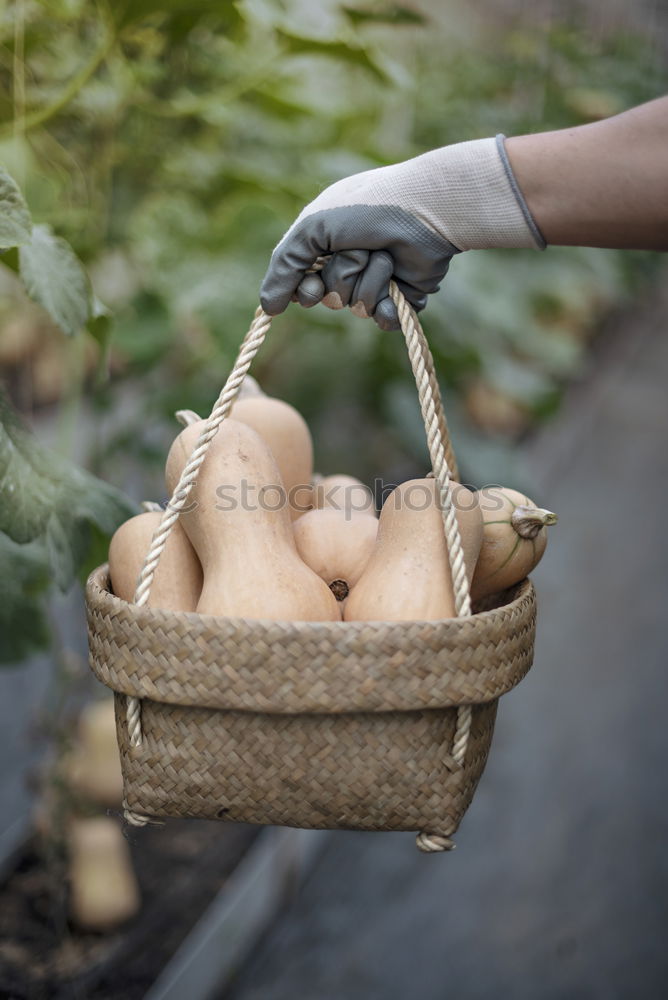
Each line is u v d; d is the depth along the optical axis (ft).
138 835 10.84
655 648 17.97
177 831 11.05
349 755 4.76
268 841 10.87
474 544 5.48
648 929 10.84
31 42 8.57
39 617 8.54
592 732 15.02
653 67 31.76
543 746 14.53
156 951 8.98
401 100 18.07
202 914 9.57
